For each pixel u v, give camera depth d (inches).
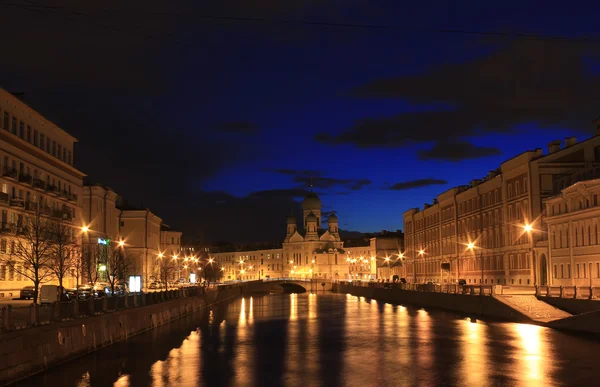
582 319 2336.4
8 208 2994.6
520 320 2706.7
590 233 3065.9
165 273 5034.5
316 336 2394.2
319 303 4862.2
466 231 5049.2
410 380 1483.8
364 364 1711.4
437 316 3218.5
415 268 6707.7
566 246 3312.0
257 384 1457.9
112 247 4603.8
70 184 3927.2
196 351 1974.7
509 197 4138.8
